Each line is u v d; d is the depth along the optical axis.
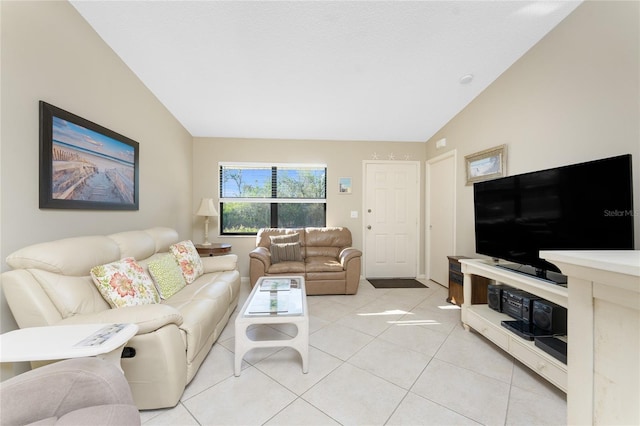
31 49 1.42
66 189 1.63
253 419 1.29
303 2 1.75
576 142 1.81
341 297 3.17
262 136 3.94
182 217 3.49
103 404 0.80
